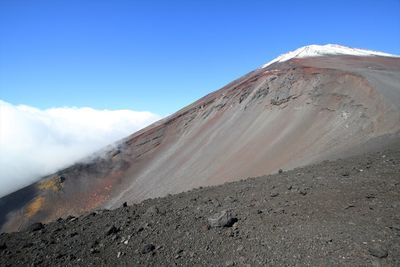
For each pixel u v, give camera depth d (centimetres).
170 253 662
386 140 1811
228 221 739
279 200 861
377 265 546
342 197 818
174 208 905
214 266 610
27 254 710
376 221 675
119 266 638
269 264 593
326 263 571
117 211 946
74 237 773
